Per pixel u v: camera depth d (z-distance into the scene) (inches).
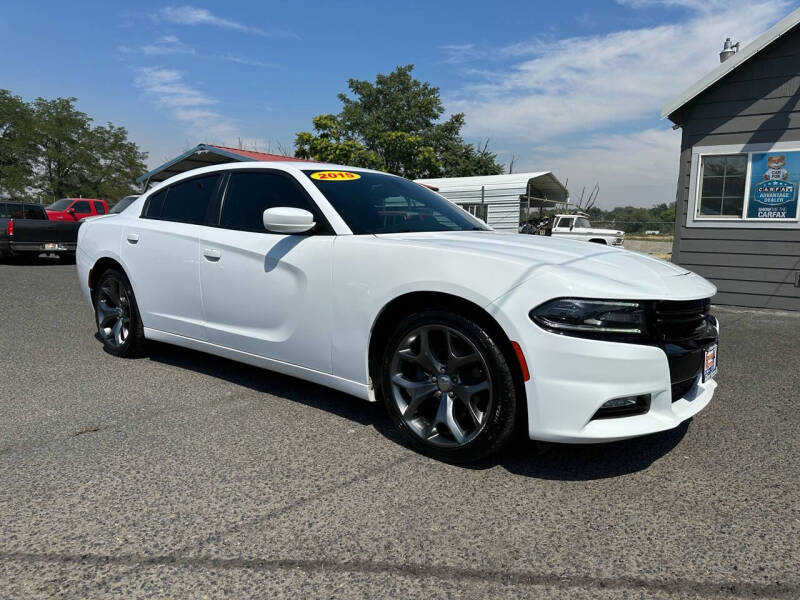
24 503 83.9
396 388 105.9
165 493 87.7
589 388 85.5
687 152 331.6
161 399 132.3
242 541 75.1
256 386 142.9
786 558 72.8
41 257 610.5
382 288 103.7
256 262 125.0
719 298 330.6
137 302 158.6
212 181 146.9
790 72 299.7
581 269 93.0
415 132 1577.3
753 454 106.3
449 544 75.2
